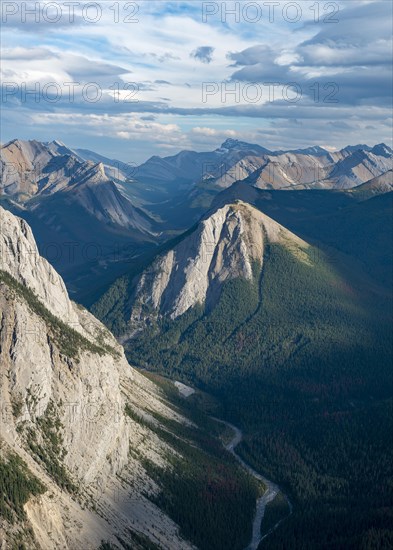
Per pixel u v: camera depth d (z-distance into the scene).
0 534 181.62
